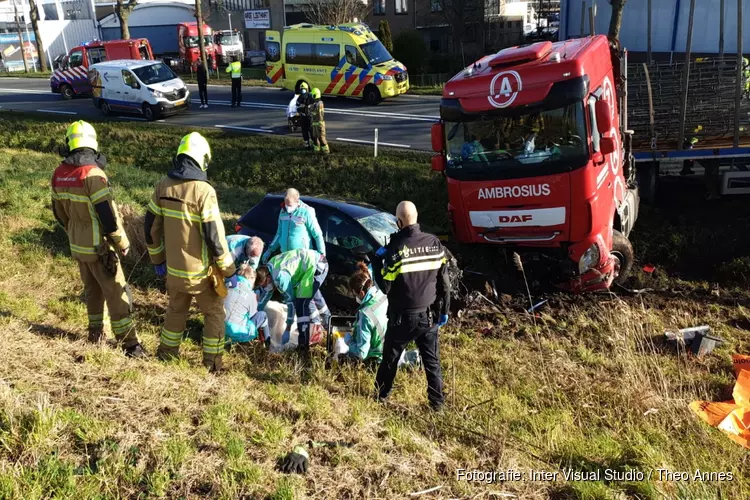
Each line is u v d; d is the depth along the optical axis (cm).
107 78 2216
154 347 596
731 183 1109
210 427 416
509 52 811
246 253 642
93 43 2703
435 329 512
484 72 777
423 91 2445
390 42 3088
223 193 1411
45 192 1221
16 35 4344
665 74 1045
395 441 449
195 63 3588
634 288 904
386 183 1384
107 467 354
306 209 705
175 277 516
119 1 3325
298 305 630
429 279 496
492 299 842
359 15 3666
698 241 1034
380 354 614
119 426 396
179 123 2064
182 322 545
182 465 369
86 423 389
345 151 1584
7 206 1100
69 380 449
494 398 564
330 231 783
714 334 741
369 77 2200
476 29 3681
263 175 1538
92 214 519
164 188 500
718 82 1032
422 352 518
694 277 952
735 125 1029
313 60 2316
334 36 2248
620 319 752
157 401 439
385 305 614
